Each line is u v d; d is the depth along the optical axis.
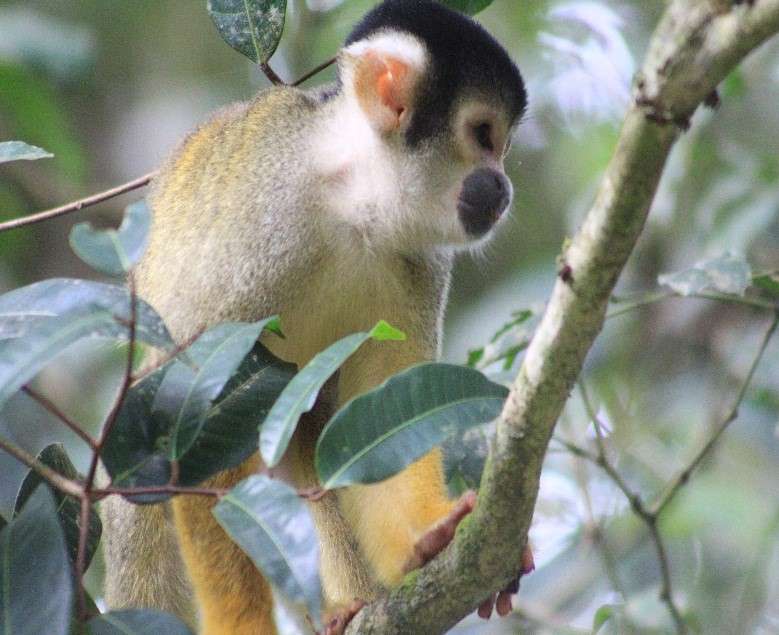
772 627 12.31
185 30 18.88
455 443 8.82
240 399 7.16
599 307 6.04
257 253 9.45
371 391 6.55
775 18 4.97
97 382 14.97
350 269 9.87
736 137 15.35
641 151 5.46
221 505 5.98
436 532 8.36
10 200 15.86
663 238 15.29
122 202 17.64
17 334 6.30
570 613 12.90
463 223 10.13
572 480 13.98
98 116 18.25
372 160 9.98
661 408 14.58
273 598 9.29
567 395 6.44
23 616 5.98
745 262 9.70
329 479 6.36
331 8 17.67
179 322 9.43
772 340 14.00
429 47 10.08
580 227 6.04
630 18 17.73
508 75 10.25
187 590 10.39
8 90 15.16
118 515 10.35
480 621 12.30
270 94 10.25
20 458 6.38
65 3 18.61
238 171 9.70
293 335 9.86
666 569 10.34
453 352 16.02
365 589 10.72
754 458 13.64
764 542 12.47
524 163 17.97
